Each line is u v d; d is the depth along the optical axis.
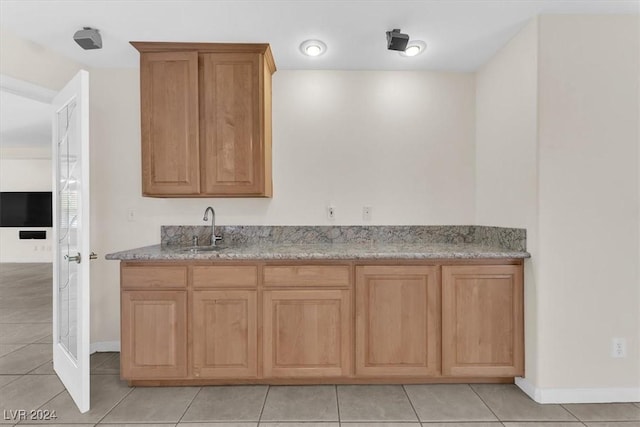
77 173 2.06
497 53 2.47
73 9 1.95
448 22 2.10
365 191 2.78
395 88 2.79
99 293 2.73
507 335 2.16
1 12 1.97
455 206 2.79
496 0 1.90
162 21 2.08
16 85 2.31
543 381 2.04
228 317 2.15
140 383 2.21
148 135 2.38
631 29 2.04
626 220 2.04
